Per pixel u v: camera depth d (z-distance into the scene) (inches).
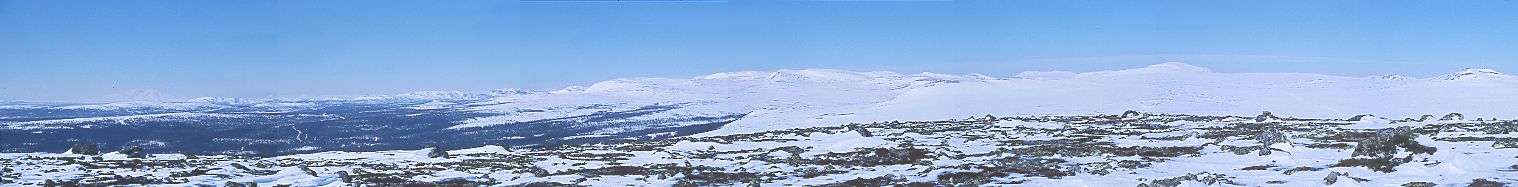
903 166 1688.0
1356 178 1330.0
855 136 2466.8
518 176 1549.0
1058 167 1609.3
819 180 1483.8
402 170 1676.9
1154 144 2153.1
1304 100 6171.3
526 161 1884.8
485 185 1433.3
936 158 1820.9
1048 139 2412.6
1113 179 1428.4
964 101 6776.6
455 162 1867.6
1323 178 1362.0
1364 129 2564.0
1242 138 2219.5
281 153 4370.1
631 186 1427.2
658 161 1854.1
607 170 1656.0
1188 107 5526.6
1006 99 6815.9
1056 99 6653.5
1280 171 1488.7
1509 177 1301.7
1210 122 3139.8
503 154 2155.5
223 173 1552.7
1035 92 7564.0
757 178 1510.8
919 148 2085.4
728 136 2810.0
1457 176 1326.3
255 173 1576.0
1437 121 2864.2
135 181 1417.3
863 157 1870.1
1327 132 2388.0
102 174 1534.2
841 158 1860.2
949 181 1441.9
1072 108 5585.6
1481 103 5846.5
